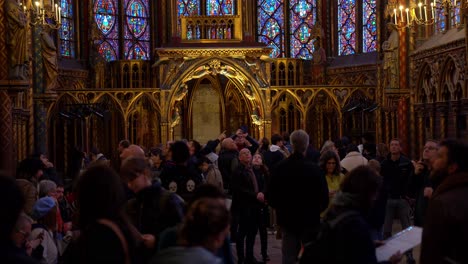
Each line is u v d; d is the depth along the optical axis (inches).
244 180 484.1
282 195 367.9
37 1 752.3
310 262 222.1
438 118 835.4
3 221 157.8
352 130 1063.6
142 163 268.1
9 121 574.6
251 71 1010.7
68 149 1031.6
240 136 608.4
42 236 324.5
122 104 997.8
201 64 1004.6
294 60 1194.6
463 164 245.1
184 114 1146.0
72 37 1160.8
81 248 196.5
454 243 229.0
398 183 482.6
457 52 772.0
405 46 913.5
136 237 236.7
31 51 848.3
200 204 194.5
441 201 230.1
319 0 1224.2
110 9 1202.0
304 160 368.2
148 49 1250.0
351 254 214.8
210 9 1255.5
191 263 169.6
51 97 869.8
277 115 1112.8
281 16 1263.5
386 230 487.2
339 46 1226.0
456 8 824.9
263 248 512.1
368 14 1165.1
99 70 1148.5
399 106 924.6
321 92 1040.8
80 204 202.8
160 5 1236.5
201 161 527.2
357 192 225.9
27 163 427.2
